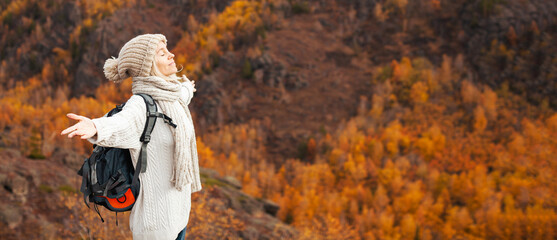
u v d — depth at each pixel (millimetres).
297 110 133000
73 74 145125
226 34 167125
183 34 173125
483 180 89375
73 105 114062
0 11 189875
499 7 151500
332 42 165125
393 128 117750
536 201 76250
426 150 109750
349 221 71562
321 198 80688
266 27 170625
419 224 73000
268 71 148000
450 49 151125
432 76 138500
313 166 101000
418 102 129875
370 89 139750
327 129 124312
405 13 170250
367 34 165500
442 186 89000
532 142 103812
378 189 86375
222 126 128875
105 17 166250
